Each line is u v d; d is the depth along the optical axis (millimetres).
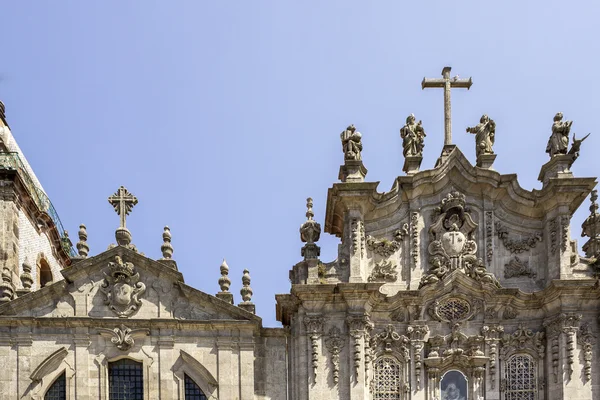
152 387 49750
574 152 52594
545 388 50844
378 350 51375
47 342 49781
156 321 50250
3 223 55938
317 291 50531
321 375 50062
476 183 53062
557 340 50656
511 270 52594
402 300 51438
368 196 51781
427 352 51438
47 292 50250
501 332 51500
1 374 49156
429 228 52719
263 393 50594
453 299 51750
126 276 50844
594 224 52812
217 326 50531
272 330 51344
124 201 52156
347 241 51750
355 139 52875
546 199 52219
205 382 50062
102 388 49469
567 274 51125
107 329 50125
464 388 51156
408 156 53500
